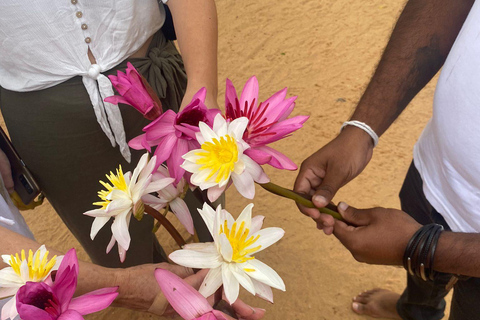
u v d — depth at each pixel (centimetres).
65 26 126
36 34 126
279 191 106
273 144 299
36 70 134
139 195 78
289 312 227
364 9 383
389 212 121
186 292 73
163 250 227
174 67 154
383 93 140
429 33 136
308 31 376
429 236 113
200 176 78
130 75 85
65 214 170
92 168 156
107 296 72
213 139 78
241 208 271
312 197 111
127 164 160
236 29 394
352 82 329
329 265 242
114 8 129
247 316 95
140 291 103
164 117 84
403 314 205
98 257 184
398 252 119
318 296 231
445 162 131
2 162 144
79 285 98
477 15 112
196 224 179
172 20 150
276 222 261
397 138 290
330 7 393
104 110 141
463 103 117
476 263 110
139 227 174
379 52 345
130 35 136
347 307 227
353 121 139
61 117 142
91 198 164
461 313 152
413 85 139
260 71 353
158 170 88
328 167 135
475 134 116
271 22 393
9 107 146
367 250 124
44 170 156
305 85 334
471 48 112
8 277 76
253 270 75
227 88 84
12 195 153
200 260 76
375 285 232
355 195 265
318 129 303
